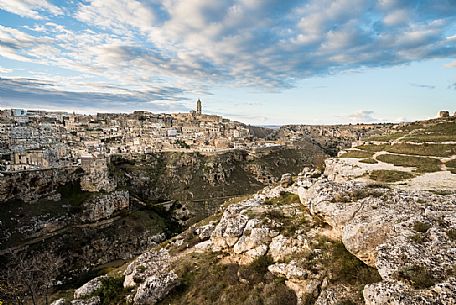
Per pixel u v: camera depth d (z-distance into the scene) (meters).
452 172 48.09
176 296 36.62
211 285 35.44
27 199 105.06
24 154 118.88
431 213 25.44
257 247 35.44
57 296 67.62
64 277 86.94
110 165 145.25
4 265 81.69
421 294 17.23
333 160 69.50
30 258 87.06
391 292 17.94
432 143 69.19
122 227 115.88
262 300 28.45
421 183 41.41
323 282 26.42
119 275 52.59
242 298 30.38
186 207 143.12
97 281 47.38
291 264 29.61
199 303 33.12
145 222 122.81
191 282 38.09
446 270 18.41
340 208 30.88
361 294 22.78
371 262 24.66
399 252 21.00
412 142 74.88
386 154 69.25
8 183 100.75
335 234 31.06
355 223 26.70
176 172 166.00
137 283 43.75
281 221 37.62
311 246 30.94
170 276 38.69
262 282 30.84
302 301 26.30
